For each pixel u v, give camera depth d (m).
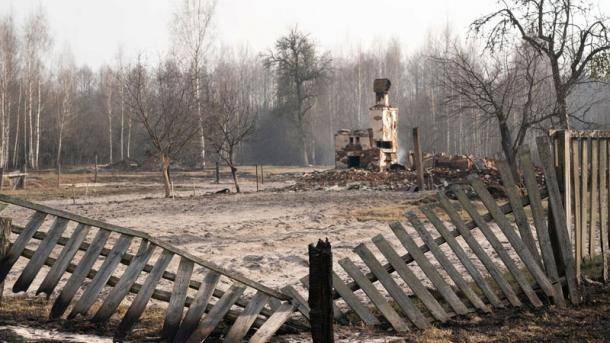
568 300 6.90
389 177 30.44
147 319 6.55
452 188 6.77
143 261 5.92
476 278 6.64
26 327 5.92
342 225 15.58
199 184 41.78
